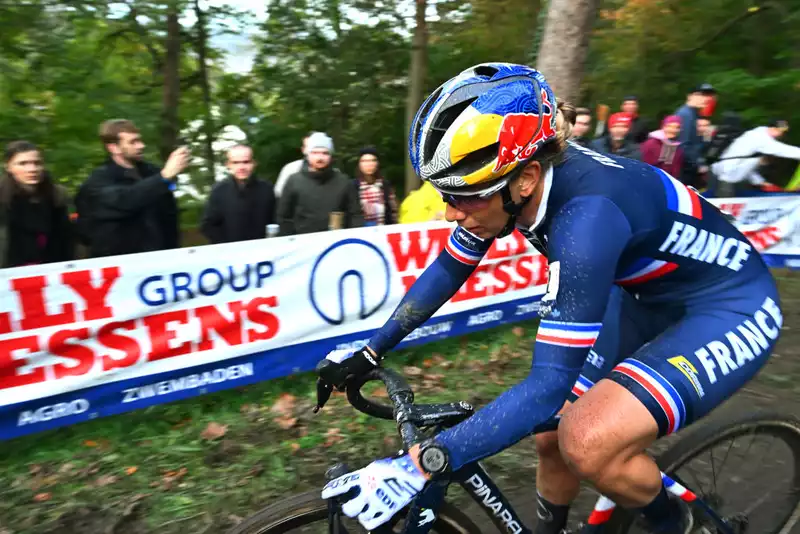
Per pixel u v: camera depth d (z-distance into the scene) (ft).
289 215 12.10
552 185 3.99
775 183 27.14
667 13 29.91
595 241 3.76
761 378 10.50
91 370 8.53
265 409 9.48
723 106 28.86
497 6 33.06
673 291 4.69
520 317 12.91
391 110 37.45
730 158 18.39
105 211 9.83
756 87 27.68
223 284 9.43
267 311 9.89
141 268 8.71
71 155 21.40
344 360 4.53
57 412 8.34
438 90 3.80
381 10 33.45
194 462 7.97
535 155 3.81
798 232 17.22
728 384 4.37
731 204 16.05
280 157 36.32
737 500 5.74
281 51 35.42
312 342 10.45
